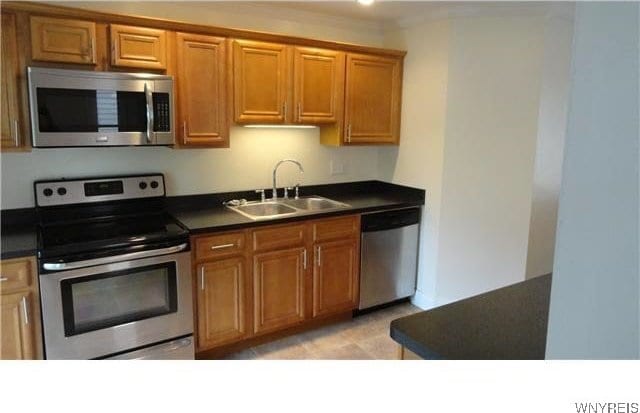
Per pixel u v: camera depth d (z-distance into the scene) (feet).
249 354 9.76
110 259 7.69
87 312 7.69
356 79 11.31
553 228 11.92
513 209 11.08
